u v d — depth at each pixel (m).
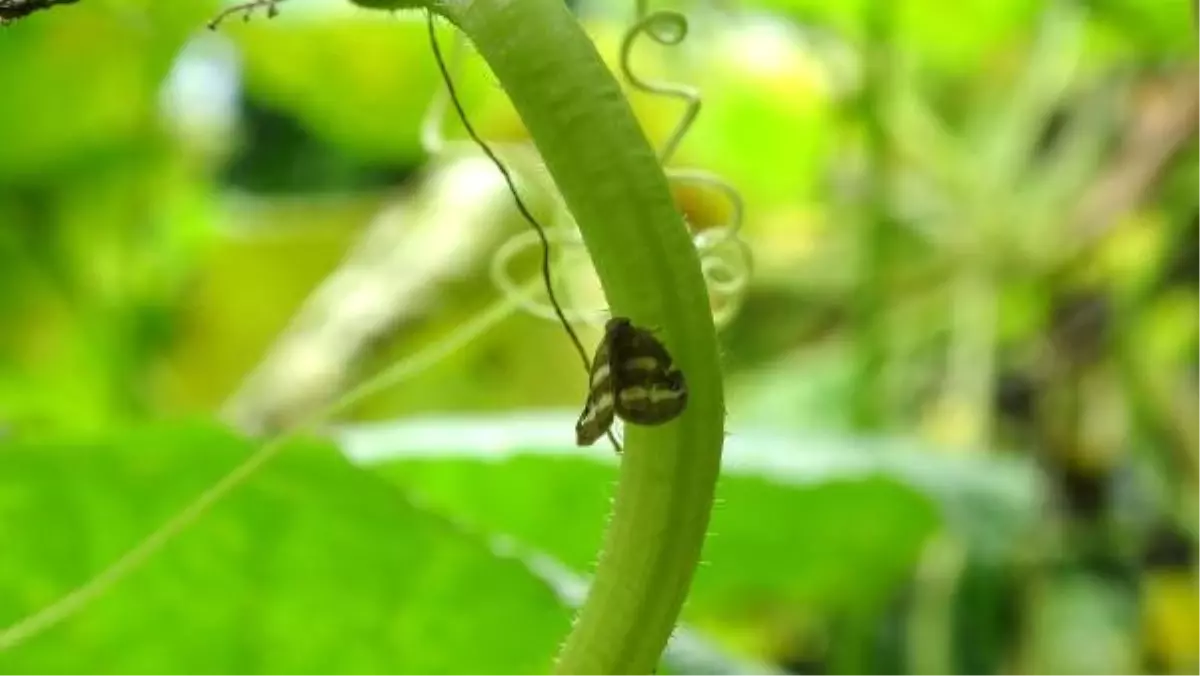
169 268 0.50
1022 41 0.45
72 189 0.48
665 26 0.19
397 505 0.22
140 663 0.24
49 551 0.23
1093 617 0.42
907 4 0.45
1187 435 0.43
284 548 0.23
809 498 0.32
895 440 0.42
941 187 0.45
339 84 0.47
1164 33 0.40
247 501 0.23
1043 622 0.41
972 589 0.41
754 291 0.49
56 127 0.46
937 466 0.38
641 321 0.13
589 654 0.13
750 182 0.50
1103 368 0.44
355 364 0.44
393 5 0.13
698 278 0.13
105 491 0.23
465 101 0.33
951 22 0.45
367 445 0.32
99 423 0.46
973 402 0.44
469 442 0.32
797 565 0.34
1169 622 0.42
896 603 0.41
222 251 0.51
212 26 0.15
